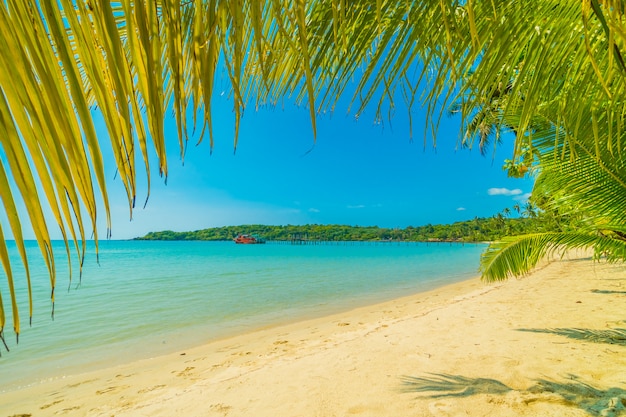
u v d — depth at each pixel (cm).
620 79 129
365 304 1073
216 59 76
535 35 132
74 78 48
